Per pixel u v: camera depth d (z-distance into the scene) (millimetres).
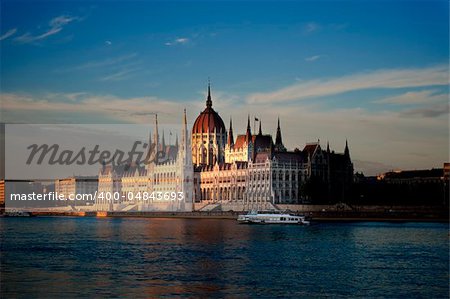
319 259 165125
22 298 118000
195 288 125688
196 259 164875
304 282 132125
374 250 185000
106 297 118000
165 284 129625
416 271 146375
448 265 154875
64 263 158625
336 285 129375
